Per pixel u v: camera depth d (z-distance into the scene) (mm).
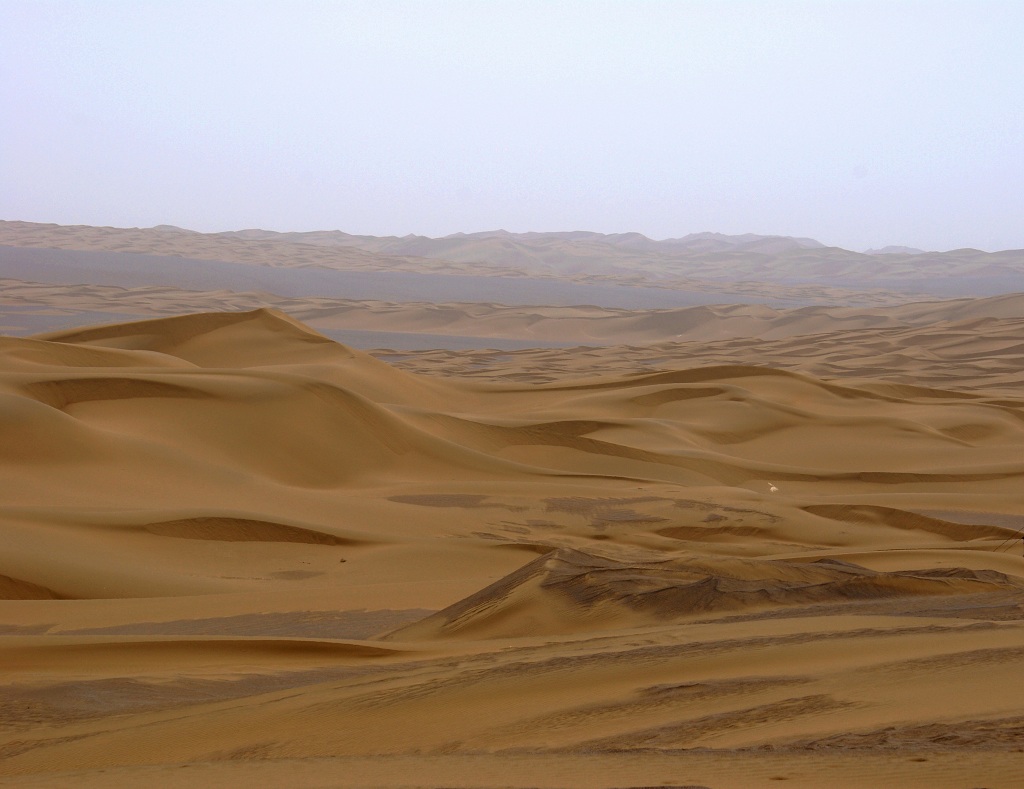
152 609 25344
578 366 143375
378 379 85812
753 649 13633
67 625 23703
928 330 180500
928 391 97062
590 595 22781
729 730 9562
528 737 10531
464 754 9680
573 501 47219
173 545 33906
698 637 15695
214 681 16859
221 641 19453
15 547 29922
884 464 69312
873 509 48031
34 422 42625
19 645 18812
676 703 11047
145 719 14000
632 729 10266
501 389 91875
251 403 55312
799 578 25766
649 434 69312
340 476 52906
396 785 7621
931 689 10172
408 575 32656
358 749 11172
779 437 75625
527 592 23156
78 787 8891
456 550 35375
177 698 15711
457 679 13492
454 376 130500
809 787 6566
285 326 99938
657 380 92812
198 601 26250
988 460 69062
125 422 51656
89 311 196750
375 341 190625
